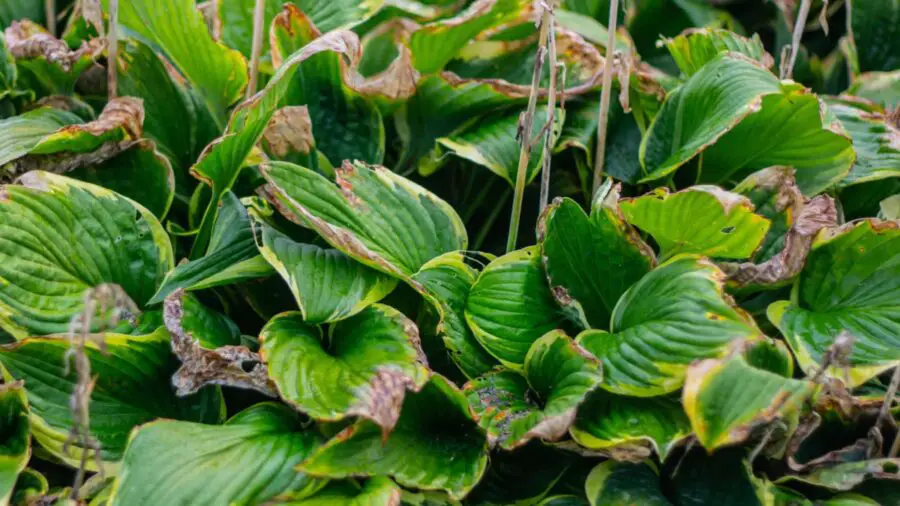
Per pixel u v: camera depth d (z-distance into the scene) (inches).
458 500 63.1
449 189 76.2
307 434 63.6
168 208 71.0
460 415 64.3
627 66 69.6
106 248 67.0
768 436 61.6
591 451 64.2
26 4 80.0
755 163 72.3
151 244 67.9
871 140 74.0
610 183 66.2
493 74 78.5
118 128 69.2
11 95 73.9
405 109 74.2
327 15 77.5
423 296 66.9
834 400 64.6
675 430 63.1
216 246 67.0
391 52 78.1
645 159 72.9
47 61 72.6
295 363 62.9
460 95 73.1
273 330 64.0
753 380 60.2
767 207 68.4
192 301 64.7
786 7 85.6
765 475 64.0
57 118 71.9
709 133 68.9
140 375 65.3
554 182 76.1
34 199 65.9
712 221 64.4
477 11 74.0
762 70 70.2
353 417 63.4
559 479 65.9
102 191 67.6
